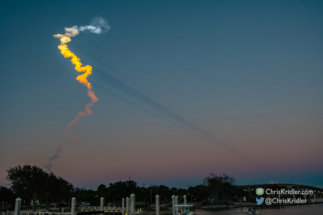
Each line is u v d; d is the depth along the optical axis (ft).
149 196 467.93
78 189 537.24
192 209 263.49
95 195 501.56
